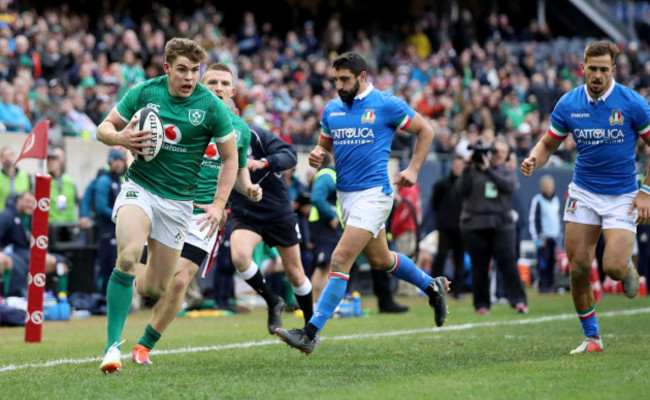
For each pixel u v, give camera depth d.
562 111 13.38
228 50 40.81
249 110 31.30
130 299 11.37
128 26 39.62
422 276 13.62
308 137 33.09
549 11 62.31
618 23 61.88
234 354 13.77
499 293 28.75
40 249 16.44
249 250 15.16
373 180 12.84
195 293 23.98
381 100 12.93
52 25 35.72
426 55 53.44
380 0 57.03
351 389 10.05
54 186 25.11
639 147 27.19
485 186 22.55
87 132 27.83
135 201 11.24
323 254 22.22
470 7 61.22
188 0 47.19
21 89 27.98
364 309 25.08
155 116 11.00
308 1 56.16
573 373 10.98
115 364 11.20
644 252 30.78
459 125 39.25
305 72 43.22
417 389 9.97
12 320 20.23
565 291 32.66
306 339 12.31
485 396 9.44
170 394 9.75
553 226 31.73
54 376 11.22
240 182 13.19
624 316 20.83
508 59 50.28
